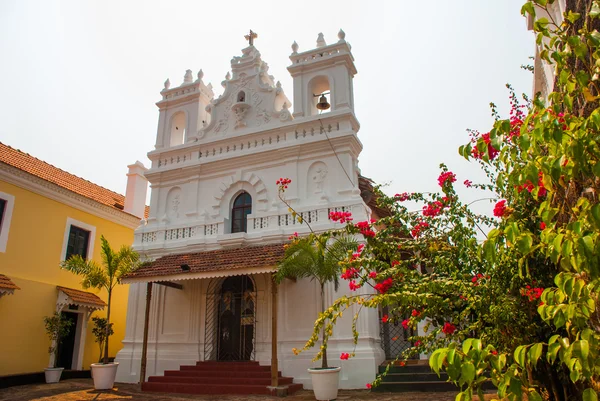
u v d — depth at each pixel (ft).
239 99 58.49
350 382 40.14
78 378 56.08
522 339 15.44
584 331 9.73
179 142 65.51
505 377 9.95
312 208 48.08
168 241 54.34
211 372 43.73
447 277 18.26
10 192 51.65
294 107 54.49
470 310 17.13
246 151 54.24
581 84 11.56
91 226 62.75
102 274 47.11
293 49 57.67
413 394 35.45
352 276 20.22
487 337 15.42
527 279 16.85
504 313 15.17
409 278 18.56
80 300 56.18
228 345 48.37
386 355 47.52
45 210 55.88
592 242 9.59
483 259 16.67
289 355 44.09
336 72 54.24
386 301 16.14
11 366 48.55
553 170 10.84
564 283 10.23
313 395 38.06
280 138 53.88
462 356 10.02
